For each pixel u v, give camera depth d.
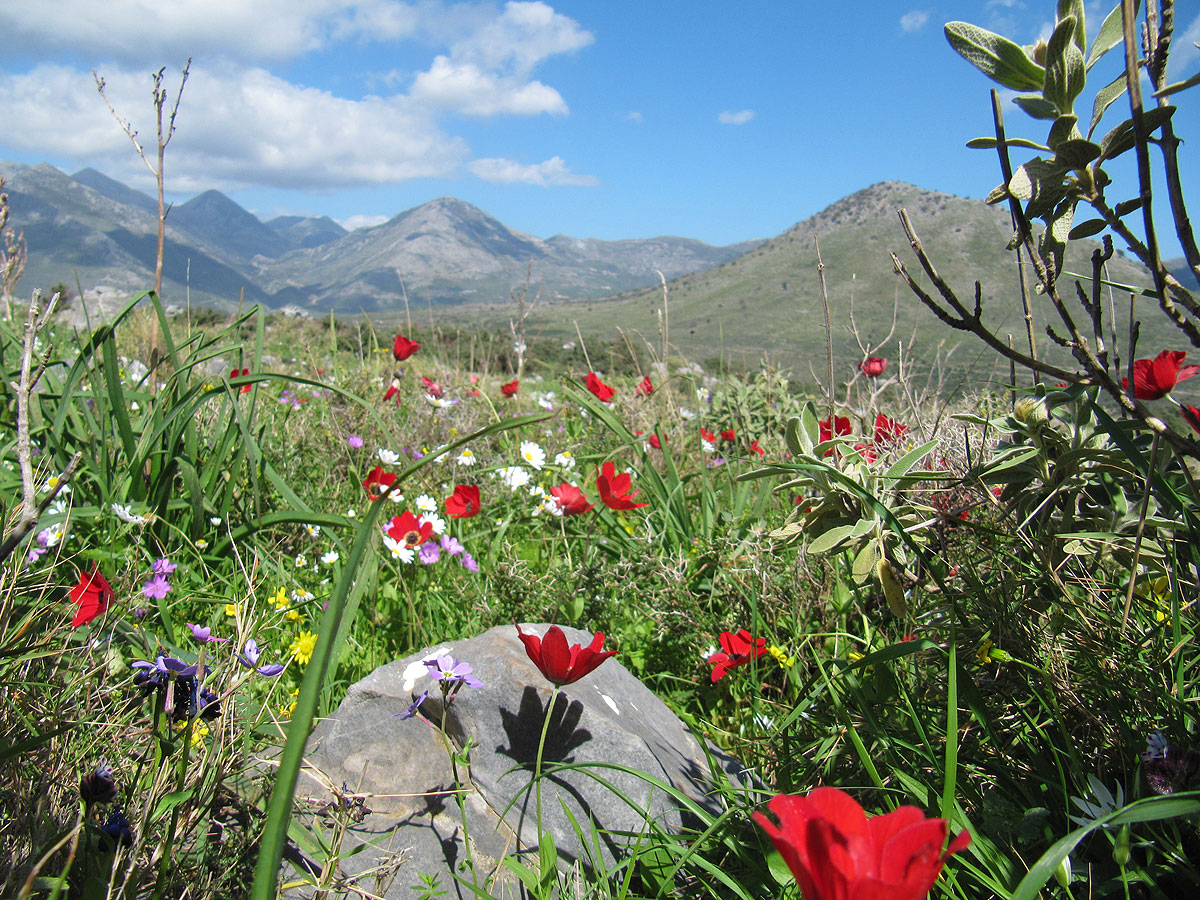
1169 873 1.27
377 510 0.90
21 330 3.89
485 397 5.81
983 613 1.78
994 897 1.32
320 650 0.81
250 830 1.56
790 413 5.22
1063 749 1.61
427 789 1.81
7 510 2.03
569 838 1.75
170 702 1.33
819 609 2.74
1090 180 1.21
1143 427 1.59
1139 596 1.85
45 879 1.11
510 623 2.79
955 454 2.61
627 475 3.01
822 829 0.66
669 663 2.90
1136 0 1.14
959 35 1.25
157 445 3.27
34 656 1.52
